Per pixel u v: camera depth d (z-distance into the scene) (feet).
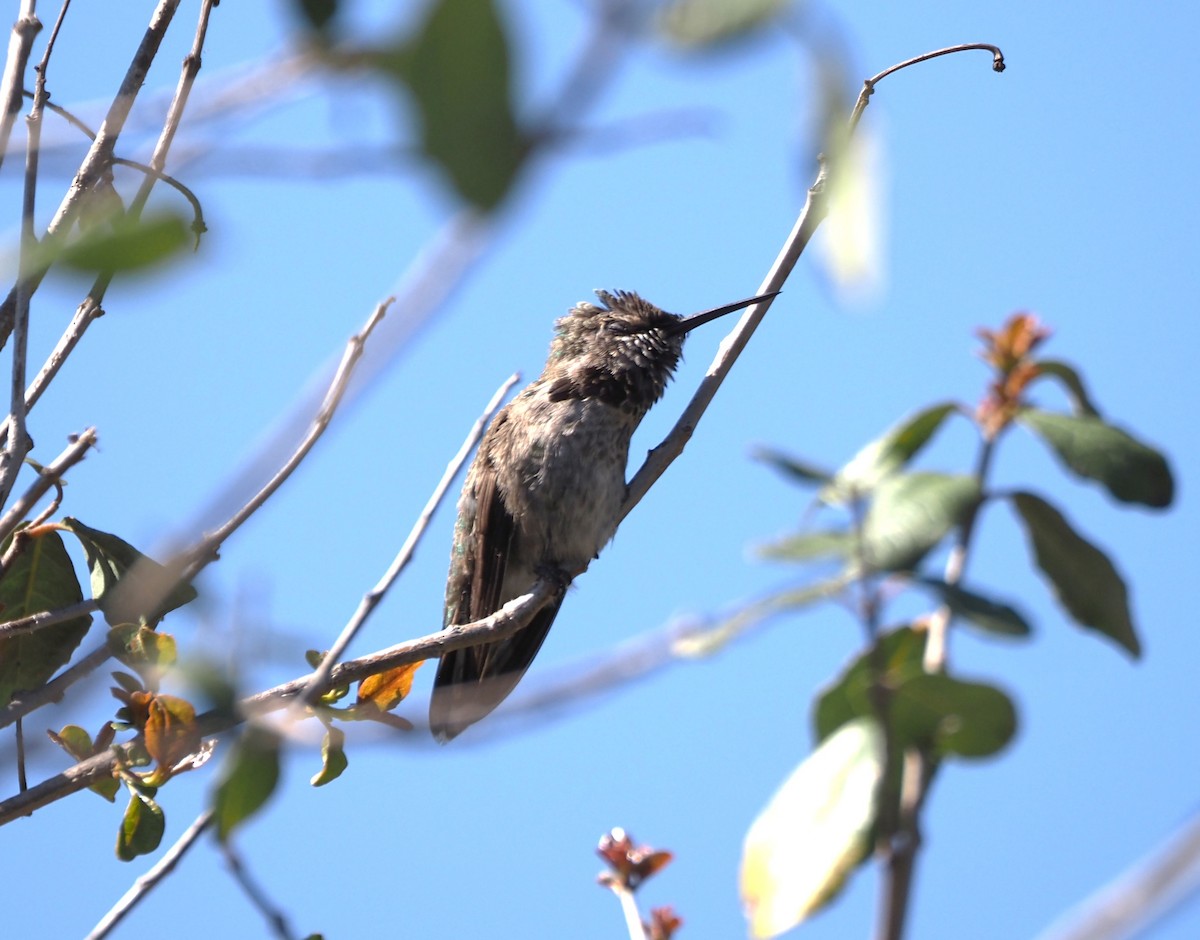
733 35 6.48
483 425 22.02
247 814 10.78
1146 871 8.32
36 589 23.80
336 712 21.63
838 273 7.16
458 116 6.55
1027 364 12.90
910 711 10.74
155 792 20.61
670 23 6.47
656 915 17.44
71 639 23.86
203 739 20.43
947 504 10.95
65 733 22.13
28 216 18.44
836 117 7.14
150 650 20.68
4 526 18.65
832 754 11.19
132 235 7.75
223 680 11.29
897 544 10.85
